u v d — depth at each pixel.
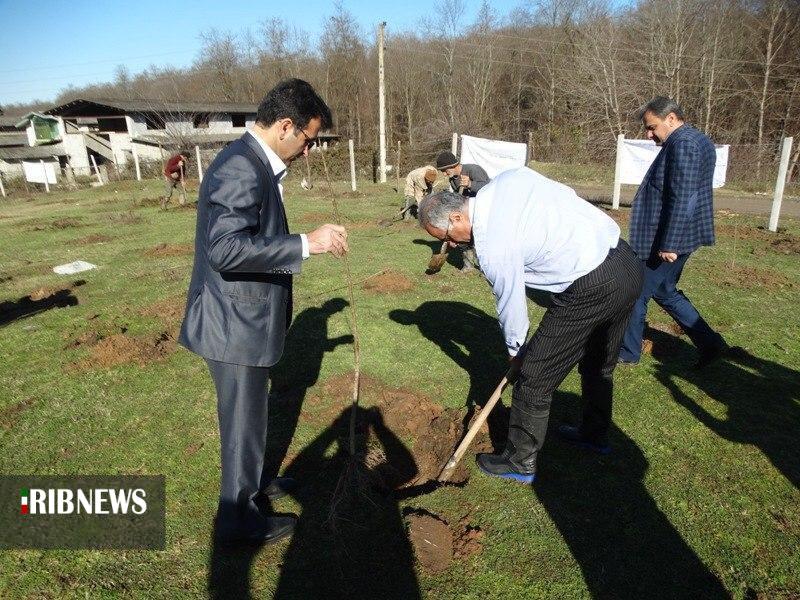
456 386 3.84
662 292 3.86
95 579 2.29
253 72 38.31
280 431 3.34
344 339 4.71
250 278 2.15
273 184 2.15
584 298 2.41
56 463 3.11
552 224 2.36
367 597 2.16
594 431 2.99
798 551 2.32
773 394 3.62
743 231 9.27
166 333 5.11
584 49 28.11
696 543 2.38
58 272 7.68
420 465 3.04
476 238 2.38
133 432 3.41
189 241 9.66
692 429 3.23
